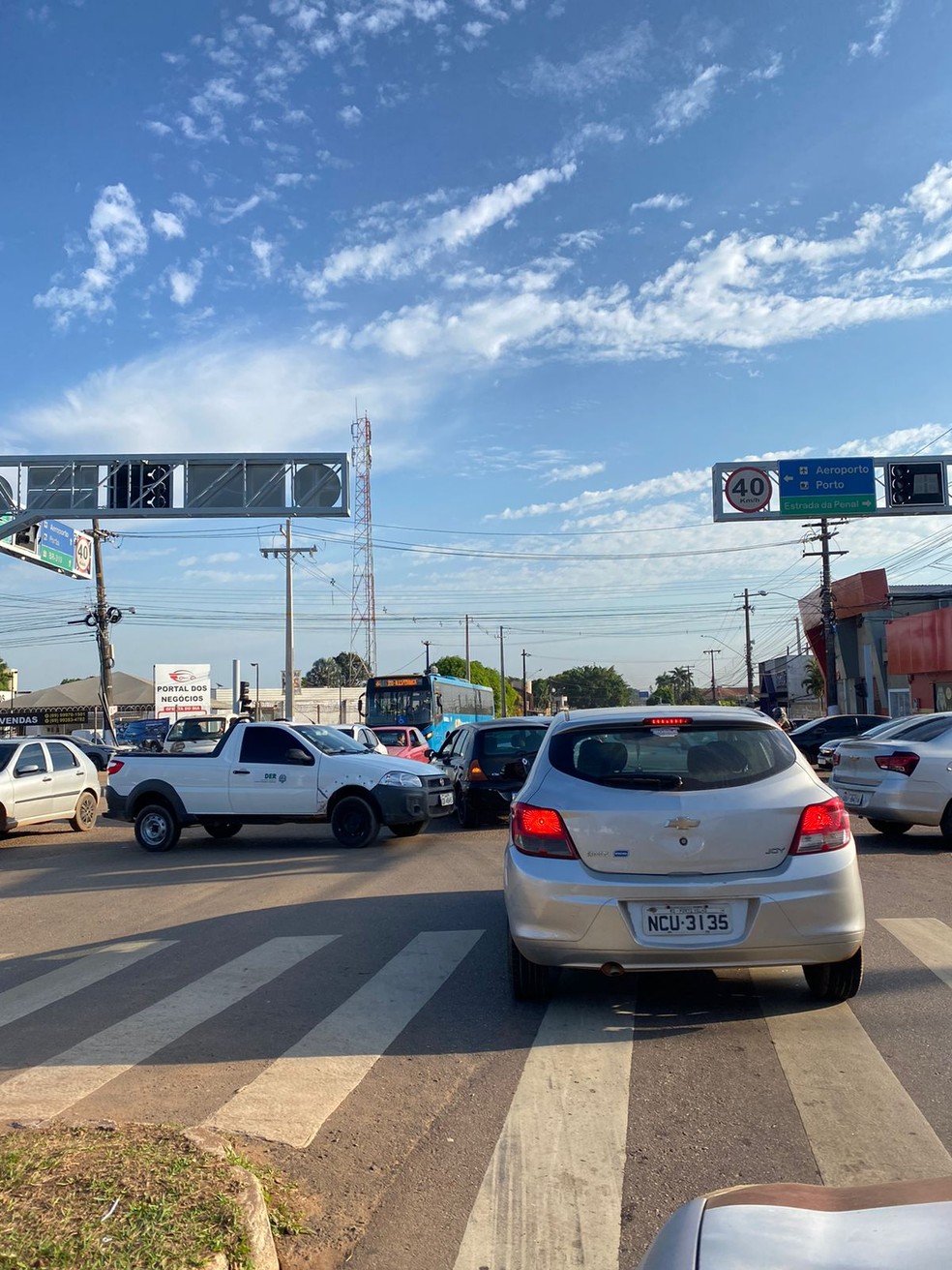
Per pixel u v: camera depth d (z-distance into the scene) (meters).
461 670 104.50
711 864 5.47
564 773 5.81
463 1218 3.68
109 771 14.38
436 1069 5.13
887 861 11.23
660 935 5.44
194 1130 4.10
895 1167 3.92
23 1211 3.32
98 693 64.50
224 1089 4.93
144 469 24.41
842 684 51.78
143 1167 3.63
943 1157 4.01
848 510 27.59
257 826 17.14
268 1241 3.37
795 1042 5.36
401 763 14.11
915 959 6.89
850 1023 5.62
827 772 25.77
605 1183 3.90
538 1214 3.69
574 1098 4.71
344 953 7.58
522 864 5.68
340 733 15.23
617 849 5.52
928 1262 1.89
